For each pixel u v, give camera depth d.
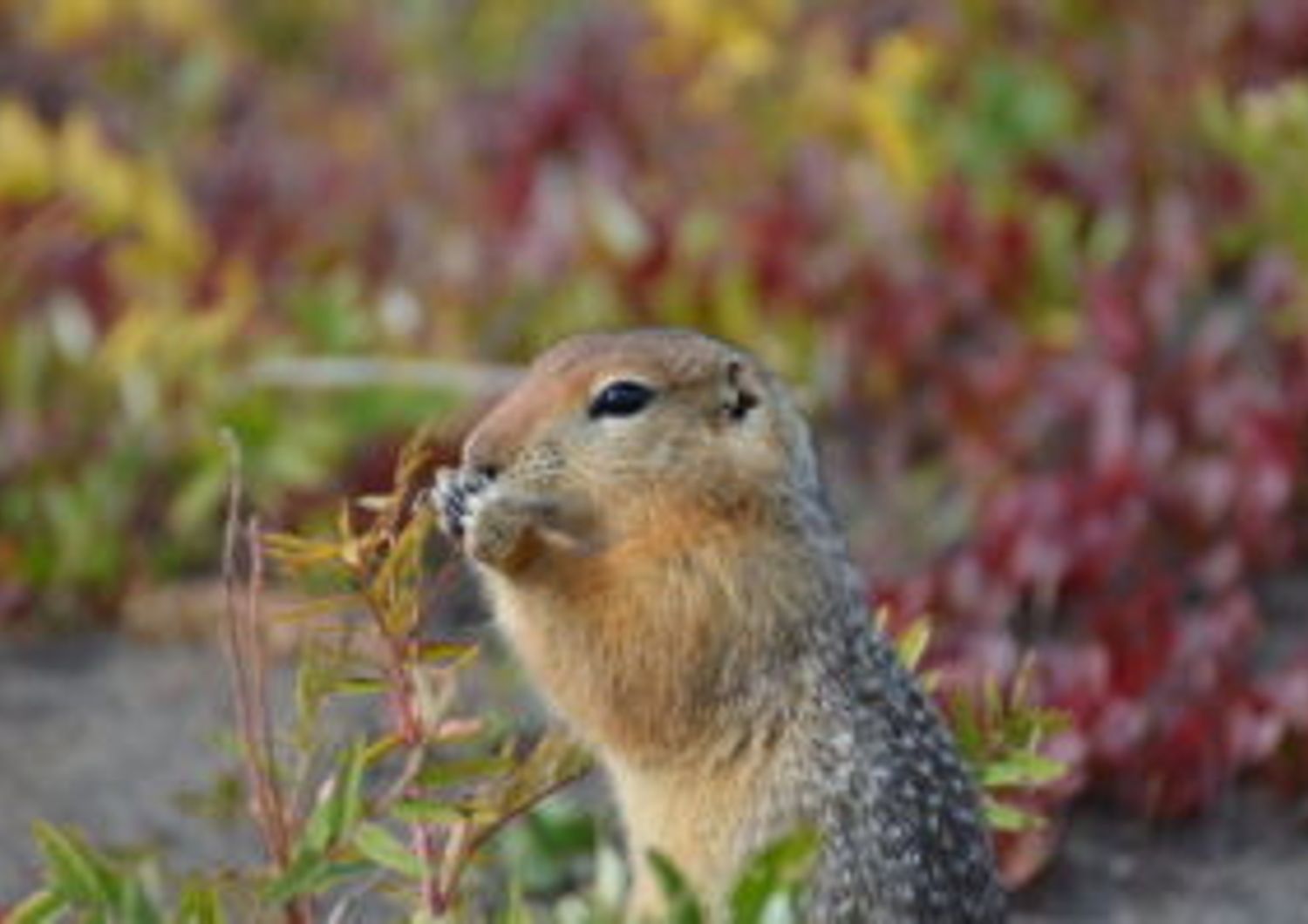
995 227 14.78
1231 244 15.11
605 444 8.90
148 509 13.70
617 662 8.73
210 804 9.19
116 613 13.49
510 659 11.87
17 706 12.64
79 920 7.85
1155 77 16.08
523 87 17.09
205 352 13.93
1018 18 16.66
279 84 18.17
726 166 15.69
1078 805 11.62
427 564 13.06
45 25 18.09
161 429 13.83
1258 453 13.36
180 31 18.23
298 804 8.23
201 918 7.68
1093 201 15.26
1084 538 12.76
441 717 7.85
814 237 14.88
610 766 9.00
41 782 11.88
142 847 9.71
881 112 15.32
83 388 14.09
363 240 15.59
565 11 18.59
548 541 8.73
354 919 9.32
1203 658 11.90
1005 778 8.78
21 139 15.16
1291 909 10.96
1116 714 11.57
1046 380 13.90
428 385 13.85
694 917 6.63
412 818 7.71
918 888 8.48
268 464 13.28
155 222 15.11
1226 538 13.31
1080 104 16.23
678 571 8.74
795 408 9.14
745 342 14.52
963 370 14.14
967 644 11.71
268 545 8.55
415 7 18.88
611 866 8.92
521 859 10.48
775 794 8.64
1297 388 13.59
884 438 14.26
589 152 15.56
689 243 14.80
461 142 16.50
